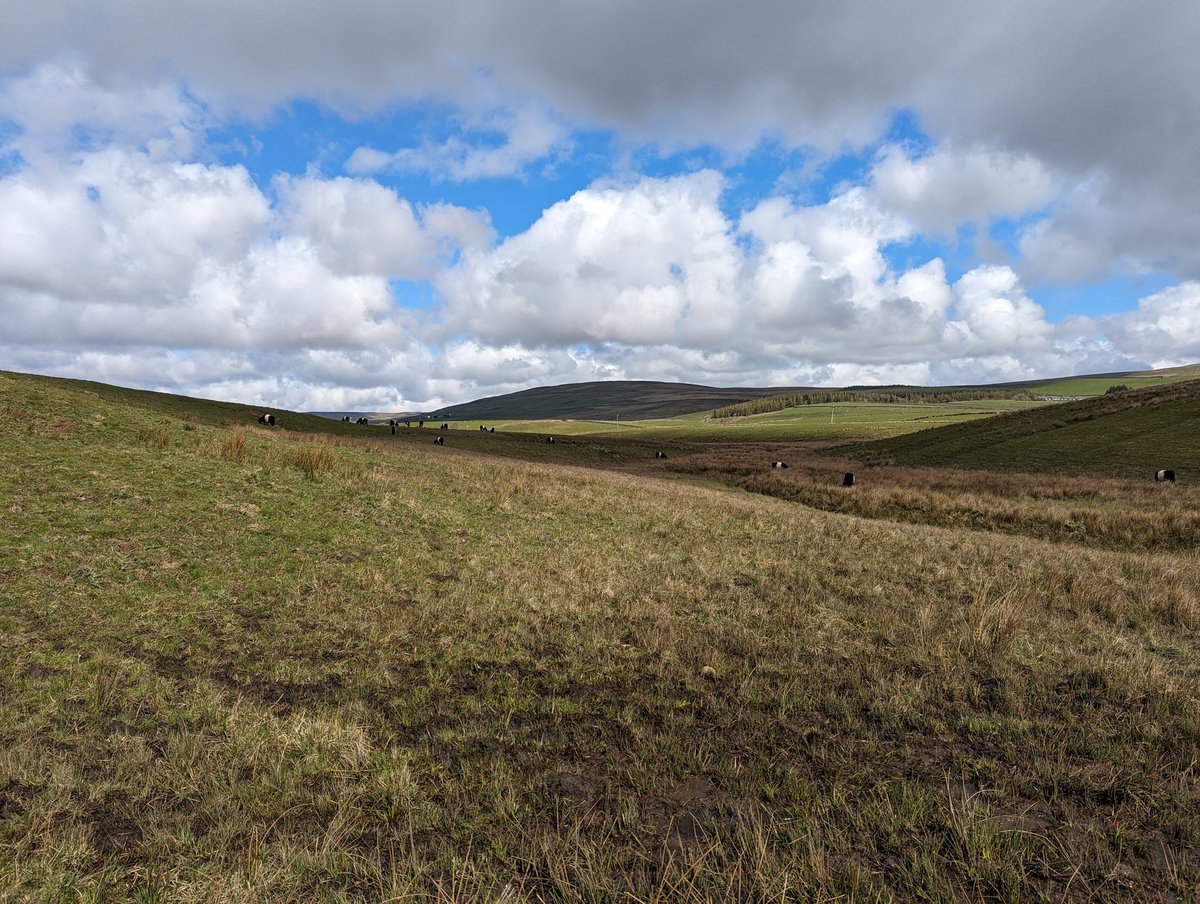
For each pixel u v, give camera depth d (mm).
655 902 3666
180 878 3967
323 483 17219
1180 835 4355
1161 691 6859
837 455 58562
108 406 20438
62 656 7145
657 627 9570
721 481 42219
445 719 6504
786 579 12625
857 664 8031
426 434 63469
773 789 5062
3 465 13188
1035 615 10055
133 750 5418
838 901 3748
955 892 3840
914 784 5074
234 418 43156
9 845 4129
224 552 11289
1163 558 15891
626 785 5207
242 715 6180
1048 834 4406
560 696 7148
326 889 3947
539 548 14516
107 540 10680
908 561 14305
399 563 12195
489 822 4680
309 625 8969
